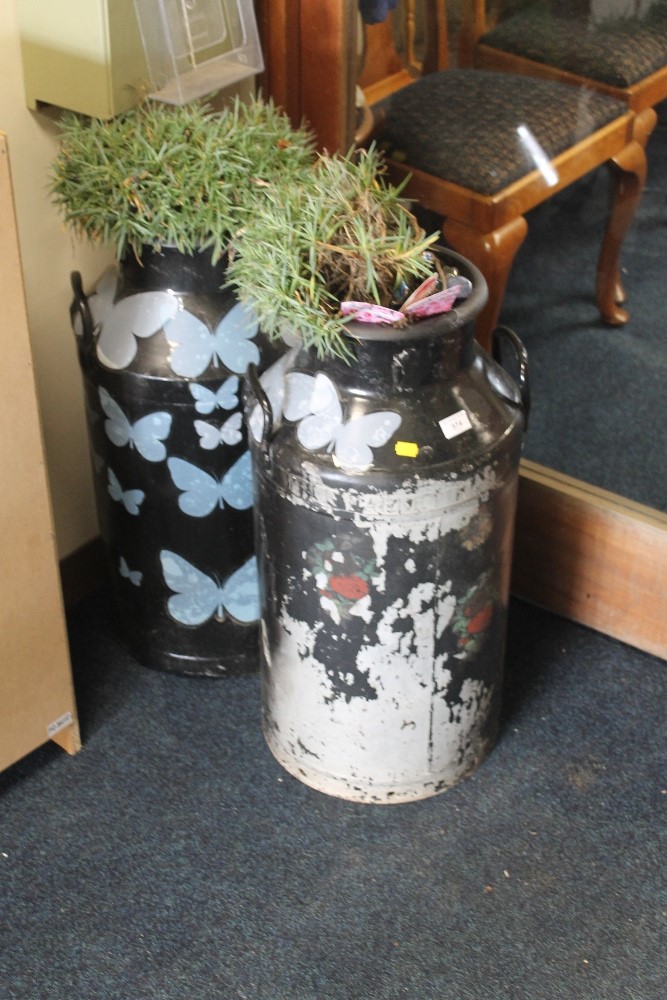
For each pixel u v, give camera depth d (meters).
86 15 1.34
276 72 1.61
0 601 1.34
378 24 1.54
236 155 1.35
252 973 1.30
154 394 1.43
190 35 1.43
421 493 1.24
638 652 1.74
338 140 1.63
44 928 1.35
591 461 1.71
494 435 1.29
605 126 1.47
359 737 1.44
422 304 1.20
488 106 1.53
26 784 1.52
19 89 1.45
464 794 1.52
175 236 1.34
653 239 1.51
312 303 1.20
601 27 1.41
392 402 1.25
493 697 1.50
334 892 1.39
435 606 1.33
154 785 1.53
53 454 1.71
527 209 1.57
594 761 1.56
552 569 1.77
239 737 1.60
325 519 1.27
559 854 1.44
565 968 1.31
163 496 1.52
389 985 1.29
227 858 1.43
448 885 1.40
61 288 1.62
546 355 1.70
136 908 1.37
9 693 1.42
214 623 1.63
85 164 1.36
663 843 1.45
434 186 1.62
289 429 1.28
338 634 1.35
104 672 1.70
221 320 1.43
